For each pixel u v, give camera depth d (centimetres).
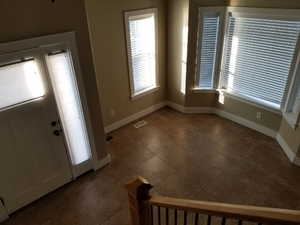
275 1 344
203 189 325
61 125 305
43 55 262
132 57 441
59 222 288
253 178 340
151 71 486
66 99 300
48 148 305
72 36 275
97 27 371
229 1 395
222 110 489
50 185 324
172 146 412
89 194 325
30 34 247
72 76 293
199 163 371
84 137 336
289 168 355
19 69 251
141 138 437
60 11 258
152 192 322
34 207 308
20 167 289
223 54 441
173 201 147
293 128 360
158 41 463
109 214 295
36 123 284
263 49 386
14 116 265
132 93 466
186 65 459
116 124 466
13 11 230
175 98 521
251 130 448
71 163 334
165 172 356
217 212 121
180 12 426
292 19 338
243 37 403
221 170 356
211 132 446
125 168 367
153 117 504
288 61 363
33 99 272
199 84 482
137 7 407
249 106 439
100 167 370
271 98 405
